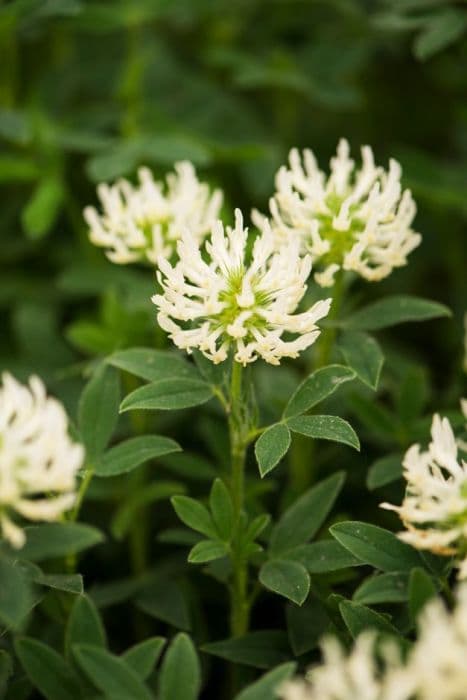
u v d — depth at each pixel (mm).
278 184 559
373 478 561
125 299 661
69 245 718
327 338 577
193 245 517
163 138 677
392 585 507
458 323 691
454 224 708
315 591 542
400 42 746
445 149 780
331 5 768
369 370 557
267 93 803
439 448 508
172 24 821
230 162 725
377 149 777
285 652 537
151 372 542
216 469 603
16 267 718
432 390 654
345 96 722
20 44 787
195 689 488
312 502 548
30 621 566
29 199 725
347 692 474
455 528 501
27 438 500
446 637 472
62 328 700
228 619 589
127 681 487
